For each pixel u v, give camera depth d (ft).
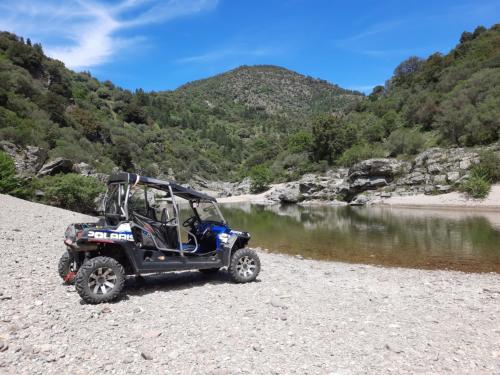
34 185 100.22
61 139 189.16
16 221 54.13
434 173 154.10
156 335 17.93
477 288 30.32
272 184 275.80
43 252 37.17
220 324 19.83
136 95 504.02
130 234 25.02
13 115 163.73
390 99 311.06
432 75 300.81
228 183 367.04
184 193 28.58
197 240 30.40
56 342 16.67
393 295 27.27
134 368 14.62
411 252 52.29
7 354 15.06
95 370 14.35
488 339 18.34
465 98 196.75
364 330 19.35
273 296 25.76
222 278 31.37
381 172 167.43
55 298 23.26
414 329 19.66
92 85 400.67
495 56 237.66
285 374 14.40
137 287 28.04
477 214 106.42
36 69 285.23
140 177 26.05
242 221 105.19
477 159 144.97
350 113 352.28
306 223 96.02
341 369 14.87
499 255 49.06
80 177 102.89
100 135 273.75
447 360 15.84
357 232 74.79
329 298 25.76
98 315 20.68
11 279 26.40
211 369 14.66
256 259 30.42
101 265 23.04
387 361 15.66
